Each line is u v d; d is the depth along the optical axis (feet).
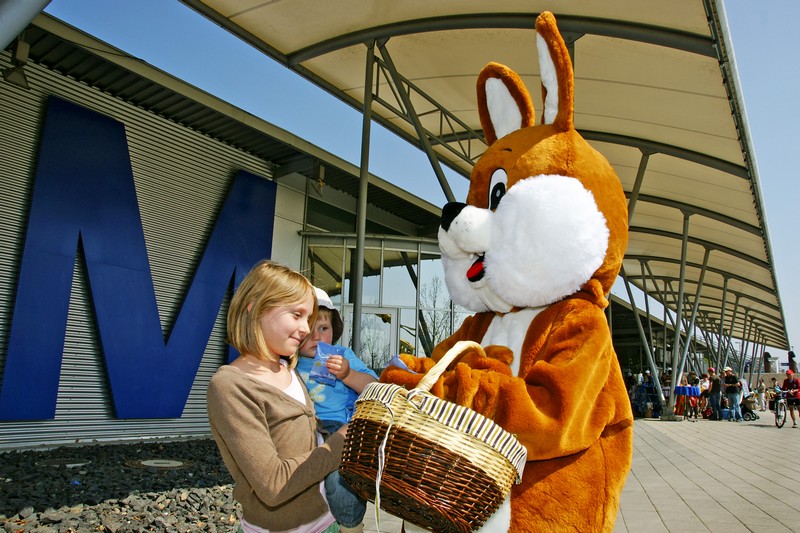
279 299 6.68
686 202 57.11
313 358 10.05
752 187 42.60
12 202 35.40
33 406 34.50
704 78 30.96
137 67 38.01
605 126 40.81
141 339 40.40
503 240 7.85
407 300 57.41
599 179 8.02
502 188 8.20
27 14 11.83
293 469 5.97
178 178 45.16
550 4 27.63
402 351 56.34
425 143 35.40
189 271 45.34
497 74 9.39
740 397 71.92
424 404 5.48
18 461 26.99
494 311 8.59
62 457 28.96
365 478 5.58
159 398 41.24
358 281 33.55
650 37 27.43
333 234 54.70
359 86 39.70
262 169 52.19
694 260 86.53
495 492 5.55
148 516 17.60
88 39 35.42
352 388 8.80
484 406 6.40
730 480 25.36
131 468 25.79
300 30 33.14
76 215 37.55
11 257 35.09
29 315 34.78
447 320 58.39
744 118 32.24
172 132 44.93
